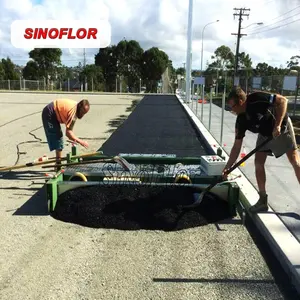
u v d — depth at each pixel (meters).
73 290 2.78
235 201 4.09
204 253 3.35
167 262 3.19
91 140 9.07
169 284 2.86
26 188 5.20
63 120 5.47
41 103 21.77
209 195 4.37
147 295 2.72
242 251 3.39
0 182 5.48
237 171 5.51
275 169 5.78
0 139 9.07
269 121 3.65
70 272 3.03
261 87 17.50
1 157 7.09
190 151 7.59
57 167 5.19
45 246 3.48
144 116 14.18
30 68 52.66
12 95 31.41
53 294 2.73
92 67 53.31
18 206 4.52
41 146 8.15
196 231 3.80
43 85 48.56
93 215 4.04
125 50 57.62
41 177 5.73
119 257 3.28
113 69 58.06
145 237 3.67
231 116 13.42
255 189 4.70
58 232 3.79
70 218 4.08
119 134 9.74
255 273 3.02
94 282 2.89
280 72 51.91
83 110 5.41
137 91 56.53
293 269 2.86
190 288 2.81
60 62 53.88
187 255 3.31
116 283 2.88
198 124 10.88
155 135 9.59
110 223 3.92
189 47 19.77
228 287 2.82
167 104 20.45
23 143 8.52
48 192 4.20
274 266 3.13
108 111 17.06
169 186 4.49
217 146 7.54
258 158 3.94
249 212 4.14
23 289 2.80
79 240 3.61
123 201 4.25
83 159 5.53
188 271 3.05
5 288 2.81
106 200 4.27
